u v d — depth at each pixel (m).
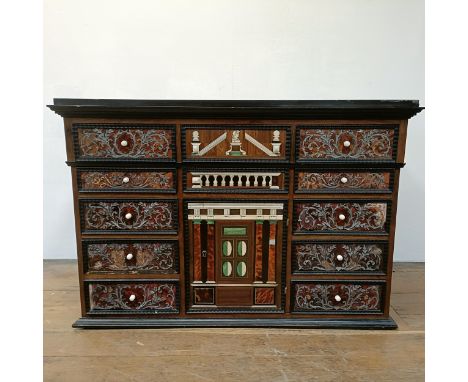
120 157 1.58
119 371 1.42
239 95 2.35
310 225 1.65
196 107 1.49
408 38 2.29
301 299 1.71
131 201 1.63
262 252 1.67
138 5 2.25
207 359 1.49
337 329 1.71
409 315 1.84
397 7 2.26
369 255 1.67
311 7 2.27
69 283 2.17
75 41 2.28
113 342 1.60
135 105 1.50
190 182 1.61
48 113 2.36
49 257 2.50
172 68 2.32
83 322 1.70
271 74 2.33
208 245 1.66
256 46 2.30
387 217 1.63
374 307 1.71
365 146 1.57
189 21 2.27
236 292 1.70
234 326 1.70
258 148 1.57
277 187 1.62
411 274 2.34
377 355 1.52
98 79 2.32
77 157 1.58
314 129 1.56
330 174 1.60
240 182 1.61
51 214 2.47
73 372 1.41
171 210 1.64
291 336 1.65
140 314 1.71
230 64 2.32
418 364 1.46
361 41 2.30
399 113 1.52
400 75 2.33
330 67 2.32
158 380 1.37
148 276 1.68
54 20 2.26
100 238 1.65
